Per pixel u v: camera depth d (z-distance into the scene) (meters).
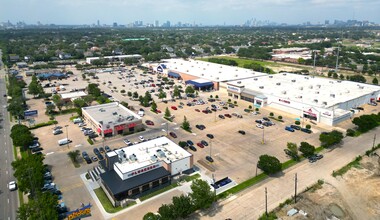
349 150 77.56
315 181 62.91
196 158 73.75
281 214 52.28
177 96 132.62
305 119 103.00
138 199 57.31
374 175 65.06
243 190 59.75
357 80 163.12
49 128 96.19
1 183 63.84
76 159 73.69
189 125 97.75
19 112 104.25
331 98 113.31
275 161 64.38
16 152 79.00
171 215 48.28
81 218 51.38
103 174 60.34
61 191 59.81
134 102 126.88
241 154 75.88
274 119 103.38
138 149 69.06
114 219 51.31
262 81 145.12
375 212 53.56
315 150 77.19
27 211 47.34
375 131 91.19
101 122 87.12
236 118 104.94
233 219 51.00
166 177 61.47
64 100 121.19
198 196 51.28
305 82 141.12
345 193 58.91
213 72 171.25
